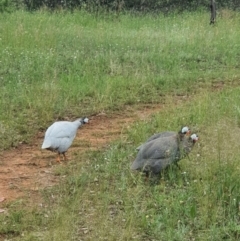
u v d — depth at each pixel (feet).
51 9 86.99
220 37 70.69
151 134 36.70
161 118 39.75
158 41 66.13
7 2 81.46
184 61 60.59
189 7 93.86
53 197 27.81
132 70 54.49
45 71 51.08
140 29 74.23
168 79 52.26
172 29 73.87
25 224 24.93
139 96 47.50
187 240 23.85
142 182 29.01
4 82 48.32
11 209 26.58
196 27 75.36
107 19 82.17
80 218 25.55
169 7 92.63
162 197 26.96
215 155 30.63
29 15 76.07
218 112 40.16
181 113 40.83
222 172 29.04
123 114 43.29
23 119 39.75
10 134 36.78
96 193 27.91
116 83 49.11
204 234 24.16
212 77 55.36
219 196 26.76
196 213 25.76
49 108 41.93
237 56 64.80
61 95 45.27
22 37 61.62
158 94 48.80
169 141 29.09
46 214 25.94
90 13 83.51
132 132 37.11
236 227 24.35
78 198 26.81
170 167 29.45
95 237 23.82
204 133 35.50
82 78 50.14
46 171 31.50
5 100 43.16
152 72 54.13
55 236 23.38
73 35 66.69
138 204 26.81
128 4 90.58
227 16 86.99
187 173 29.53
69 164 32.27
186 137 29.73
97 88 47.57
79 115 42.29
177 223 24.85
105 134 38.27
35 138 37.27
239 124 37.93
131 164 30.17
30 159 33.50
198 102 43.60
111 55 58.13
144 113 43.60
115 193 28.07
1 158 33.65
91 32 70.03
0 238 24.12
